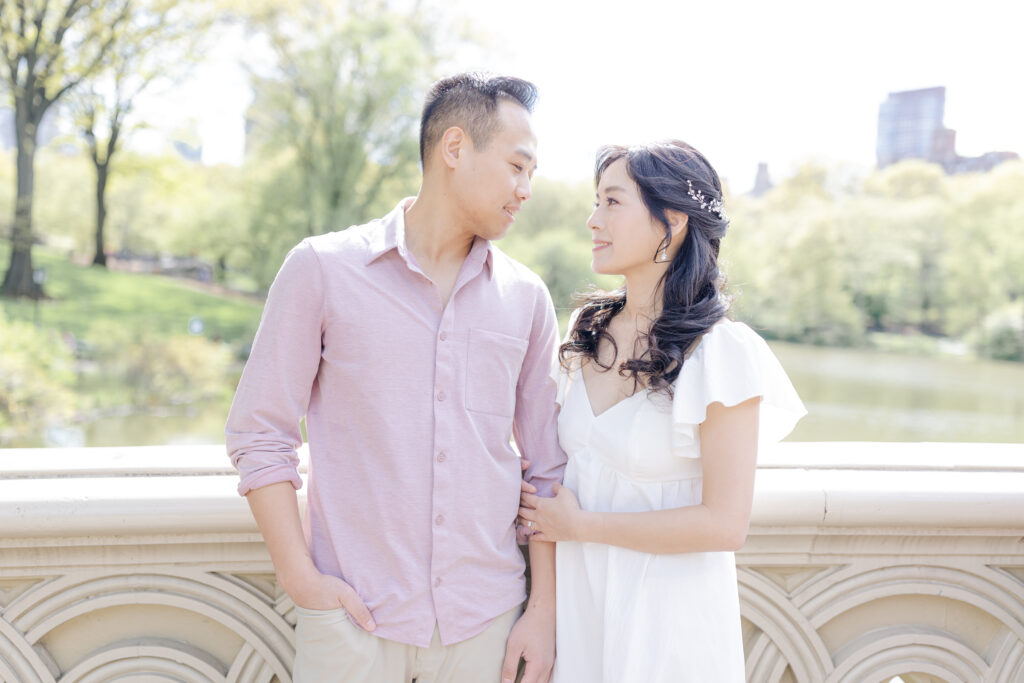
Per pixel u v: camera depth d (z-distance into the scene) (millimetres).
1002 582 1535
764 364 1314
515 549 1421
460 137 1340
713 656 1312
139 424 14297
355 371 1298
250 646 1454
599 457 1403
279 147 17750
